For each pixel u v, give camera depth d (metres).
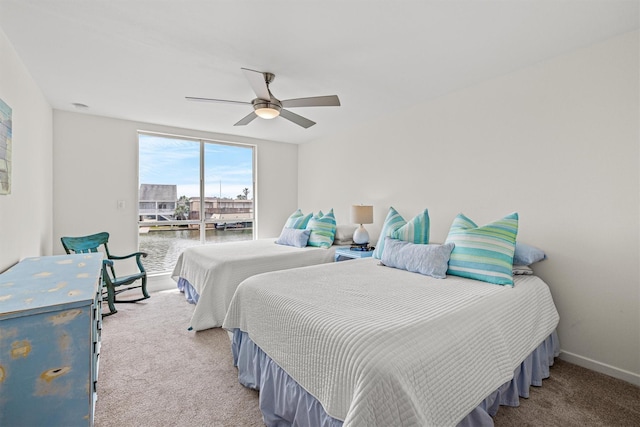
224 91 2.85
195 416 1.63
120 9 1.67
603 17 1.76
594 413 1.63
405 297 1.67
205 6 1.64
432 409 1.08
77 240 3.10
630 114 1.92
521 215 2.44
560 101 2.22
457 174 2.90
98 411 1.65
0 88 1.79
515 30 1.89
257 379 1.79
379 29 1.87
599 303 2.05
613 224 1.99
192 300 3.44
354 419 0.99
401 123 3.46
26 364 1.05
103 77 2.54
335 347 1.22
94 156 3.64
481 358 1.34
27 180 2.34
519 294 1.83
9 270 1.68
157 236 4.20
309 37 1.95
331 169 4.58
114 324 2.86
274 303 1.67
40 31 1.87
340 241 3.95
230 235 4.80
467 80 2.64
